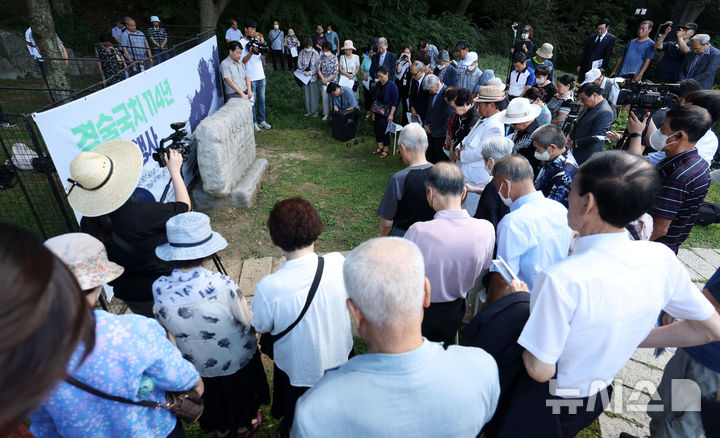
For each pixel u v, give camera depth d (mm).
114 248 2387
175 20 15477
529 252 2326
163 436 1640
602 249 1402
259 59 8211
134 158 2562
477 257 2383
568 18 23312
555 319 1374
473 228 2379
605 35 9234
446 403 1129
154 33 11164
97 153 2418
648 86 3676
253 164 6453
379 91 7266
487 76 7828
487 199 3293
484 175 4160
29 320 532
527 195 2434
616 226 1396
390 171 7059
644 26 8484
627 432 2744
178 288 1940
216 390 2312
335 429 1104
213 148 5031
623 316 1373
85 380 1283
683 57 7918
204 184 5250
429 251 2371
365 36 16797
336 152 7809
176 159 2982
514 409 1626
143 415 1500
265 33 15258
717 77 15047
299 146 8023
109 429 1429
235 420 2436
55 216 4027
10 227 595
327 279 1967
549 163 3195
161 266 2520
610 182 1322
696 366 1929
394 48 17188
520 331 1576
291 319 1954
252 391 2463
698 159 2721
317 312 1964
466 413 1153
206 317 1998
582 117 4844
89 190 2332
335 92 7836
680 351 2062
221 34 15148
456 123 5320
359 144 8234
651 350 3455
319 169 7004
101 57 9656
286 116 9469
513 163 2453
